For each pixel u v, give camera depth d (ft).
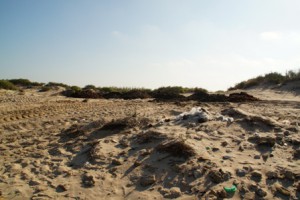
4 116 36.47
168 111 31.63
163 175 15.53
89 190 14.87
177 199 13.47
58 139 24.11
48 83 102.06
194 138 19.44
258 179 14.37
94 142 20.90
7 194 14.82
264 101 46.16
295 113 29.73
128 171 16.44
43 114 37.99
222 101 48.24
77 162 18.58
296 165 15.42
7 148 22.59
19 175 17.12
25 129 29.40
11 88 81.61
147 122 25.12
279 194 13.19
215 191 13.55
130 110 36.24
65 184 15.55
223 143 18.65
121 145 20.22
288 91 58.65
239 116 23.98
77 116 35.09
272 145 17.90
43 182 16.06
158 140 19.63
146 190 14.52
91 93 68.59
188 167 15.76
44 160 19.24
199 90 77.51
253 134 19.95
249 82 74.23
